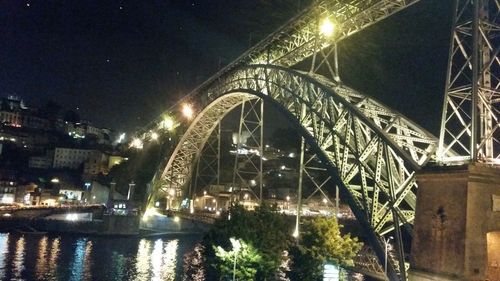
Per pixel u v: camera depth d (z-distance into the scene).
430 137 40.03
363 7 49.09
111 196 159.00
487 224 27.02
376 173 37.53
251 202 140.62
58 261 84.44
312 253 45.38
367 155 39.44
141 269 80.06
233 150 189.25
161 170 128.62
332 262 41.00
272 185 165.50
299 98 49.81
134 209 155.50
